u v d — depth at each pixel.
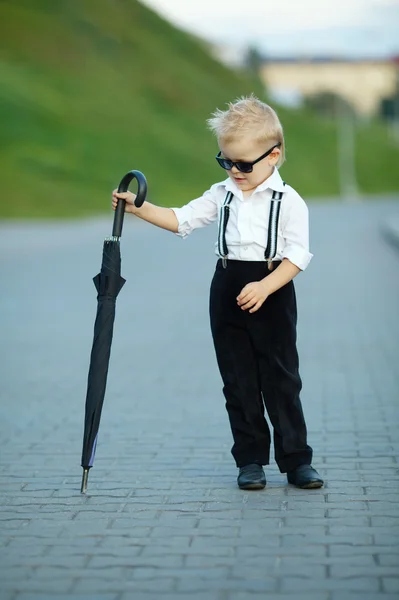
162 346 11.87
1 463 6.65
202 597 4.14
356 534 4.92
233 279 5.76
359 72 188.50
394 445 6.92
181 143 76.75
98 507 5.54
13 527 5.18
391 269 22.03
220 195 5.84
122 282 5.73
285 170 92.44
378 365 10.35
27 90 70.31
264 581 4.31
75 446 7.15
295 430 5.88
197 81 98.12
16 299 16.84
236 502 5.57
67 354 11.41
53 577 4.41
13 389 9.43
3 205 49.44
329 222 45.81
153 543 4.86
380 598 4.11
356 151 110.56
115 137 69.69
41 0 92.25
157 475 6.25
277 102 113.62
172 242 32.75
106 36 93.31
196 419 7.97
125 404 8.63
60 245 30.59
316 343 11.91
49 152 61.09
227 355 5.92
